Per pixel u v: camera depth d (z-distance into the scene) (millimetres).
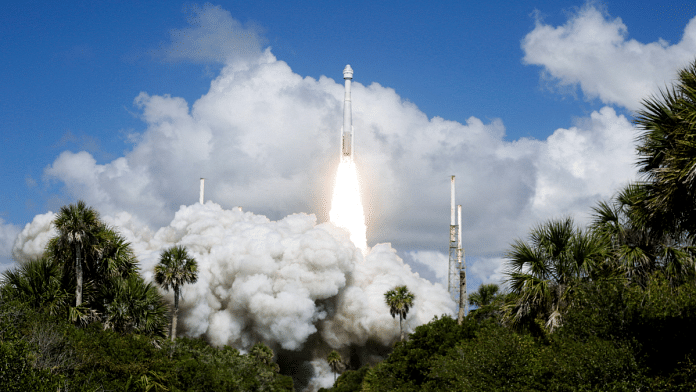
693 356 18438
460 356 33094
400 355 44562
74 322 31547
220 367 63000
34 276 31641
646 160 16672
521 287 23641
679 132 15125
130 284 34719
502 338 24156
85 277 34406
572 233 23438
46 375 21734
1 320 26141
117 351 31797
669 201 15469
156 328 36188
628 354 18984
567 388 19375
